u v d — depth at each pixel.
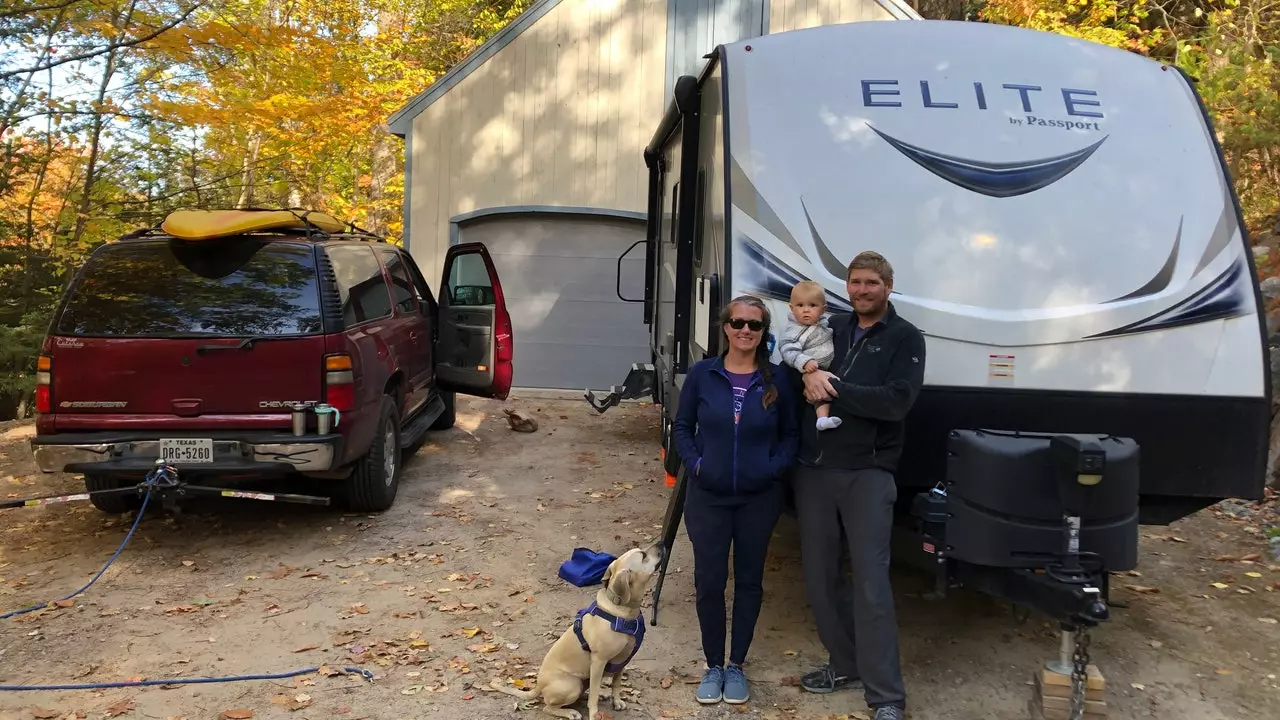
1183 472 3.68
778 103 3.96
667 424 6.09
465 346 7.55
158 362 4.94
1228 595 4.62
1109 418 3.66
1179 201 3.80
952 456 3.22
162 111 10.35
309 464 4.93
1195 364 3.66
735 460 3.34
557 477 7.02
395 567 4.96
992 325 3.64
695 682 3.69
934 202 3.76
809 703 3.52
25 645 3.92
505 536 5.55
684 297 5.12
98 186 11.91
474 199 10.86
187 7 9.35
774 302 3.75
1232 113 8.63
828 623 3.47
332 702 3.47
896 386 3.15
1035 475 3.01
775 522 3.46
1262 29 9.93
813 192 3.81
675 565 5.06
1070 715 3.06
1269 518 5.77
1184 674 3.78
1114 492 2.98
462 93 10.76
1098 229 3.74
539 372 10.98
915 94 3.95
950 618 4.36
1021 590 3.12
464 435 8.48
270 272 5.16
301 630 4.12
